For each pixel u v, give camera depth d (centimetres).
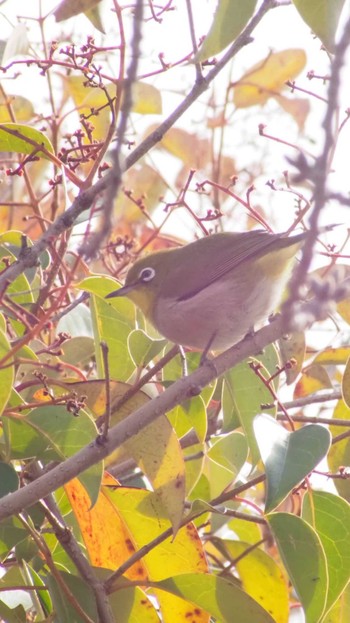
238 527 1130
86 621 817
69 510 993
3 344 843
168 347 1196
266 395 978
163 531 926
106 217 585
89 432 874
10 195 1483
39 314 1008
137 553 867
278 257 1133
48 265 1112
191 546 915
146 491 917
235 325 1144
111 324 1056
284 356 1066
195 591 867
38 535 856
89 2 930
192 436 1023
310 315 547
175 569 923
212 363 869
